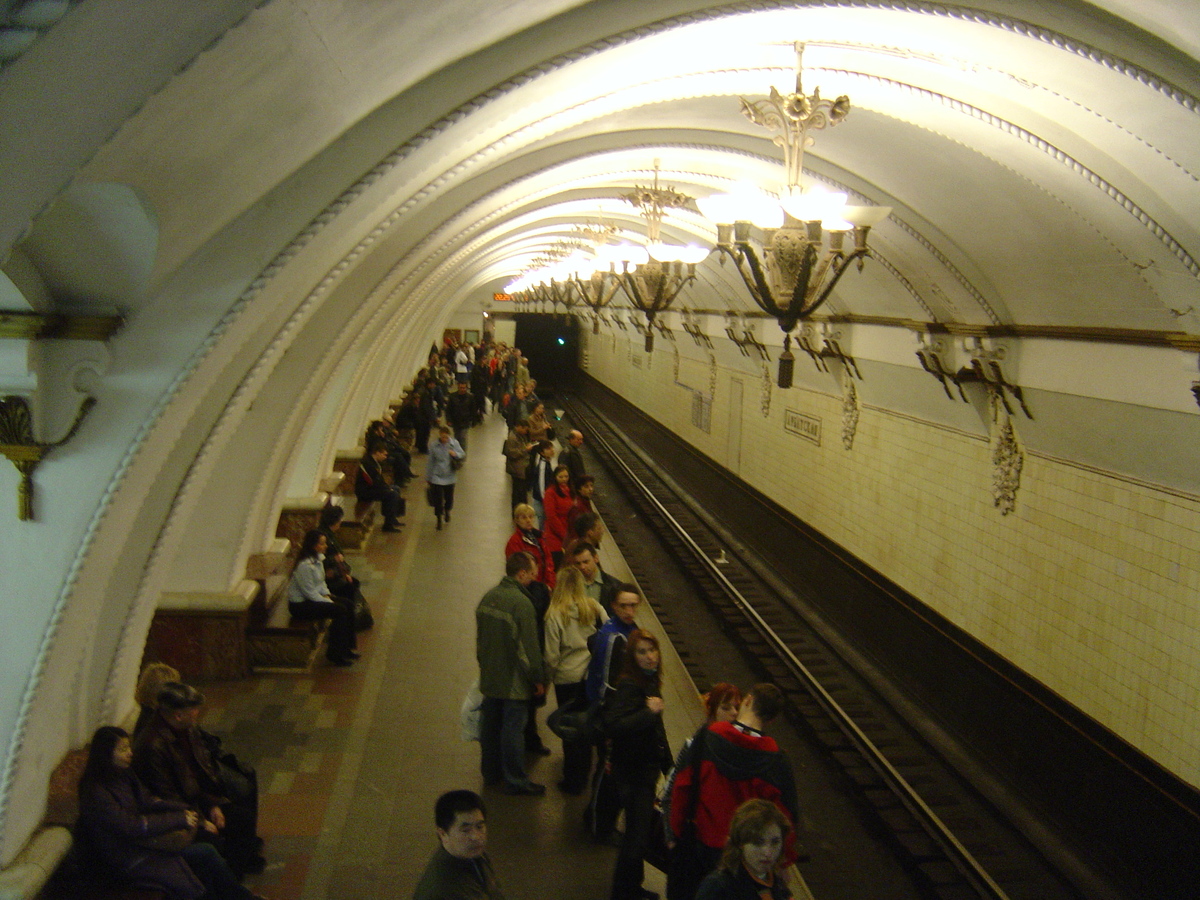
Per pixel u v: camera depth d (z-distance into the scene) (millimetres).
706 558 16359
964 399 10750
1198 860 7230
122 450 4297
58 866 4723
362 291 8789
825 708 10797
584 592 7039
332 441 13281
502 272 35844
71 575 4367
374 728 7832
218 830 5320
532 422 14641
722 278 17156
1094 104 5852
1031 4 5258
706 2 5445
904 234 9539
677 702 8875
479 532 14758
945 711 11289
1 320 3869
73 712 5453
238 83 2951
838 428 15070
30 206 2725
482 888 3996
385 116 4969
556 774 7262
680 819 4746
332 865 5902
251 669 8766
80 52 2262
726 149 9914
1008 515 10297
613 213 16594
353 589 9797
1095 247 7305
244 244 4438
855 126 8055
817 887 7711
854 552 14500
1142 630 8164
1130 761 8227
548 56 5289
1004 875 8117
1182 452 7500
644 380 31641
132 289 4043
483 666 6797
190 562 8555
